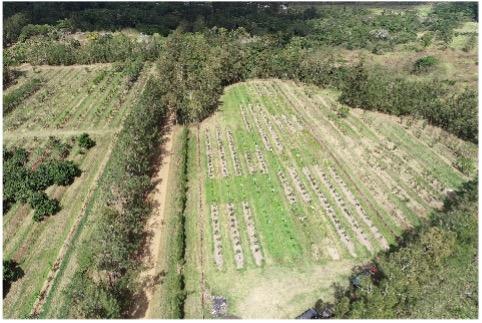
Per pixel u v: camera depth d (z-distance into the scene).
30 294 68.06
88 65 167.88
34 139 112.25
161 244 77.19
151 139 102.88
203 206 86.12
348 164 100.38
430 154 104.44
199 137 113.62
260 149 106.88
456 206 79.44
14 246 77.31
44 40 193.12
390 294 57.69
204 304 65.12
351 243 76.38
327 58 164.75
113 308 58.72
